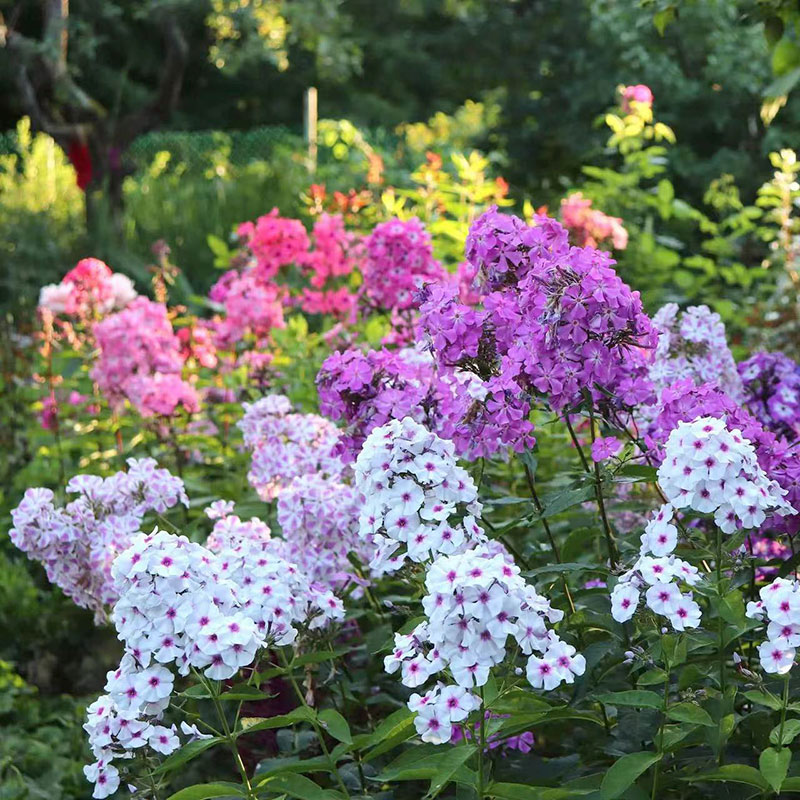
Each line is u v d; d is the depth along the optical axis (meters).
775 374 3.77
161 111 13.69
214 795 2.68
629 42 12.35
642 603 2.61
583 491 3.09
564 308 2.87
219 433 5.91
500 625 2.39
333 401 3.23
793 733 2.49
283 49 15.54
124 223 13.84
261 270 6.36
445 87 19.53
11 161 16.92
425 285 3.32
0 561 5.57
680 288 8.67
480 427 3.07
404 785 3.33
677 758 2.87
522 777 3.00
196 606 2.58
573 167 13.85
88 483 3.80
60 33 13.58
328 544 3.38
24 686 4.90
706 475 2.58
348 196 7.38
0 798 4.15
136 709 2.62
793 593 2.48
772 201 7.98
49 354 6.32
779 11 4.27
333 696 3.60
